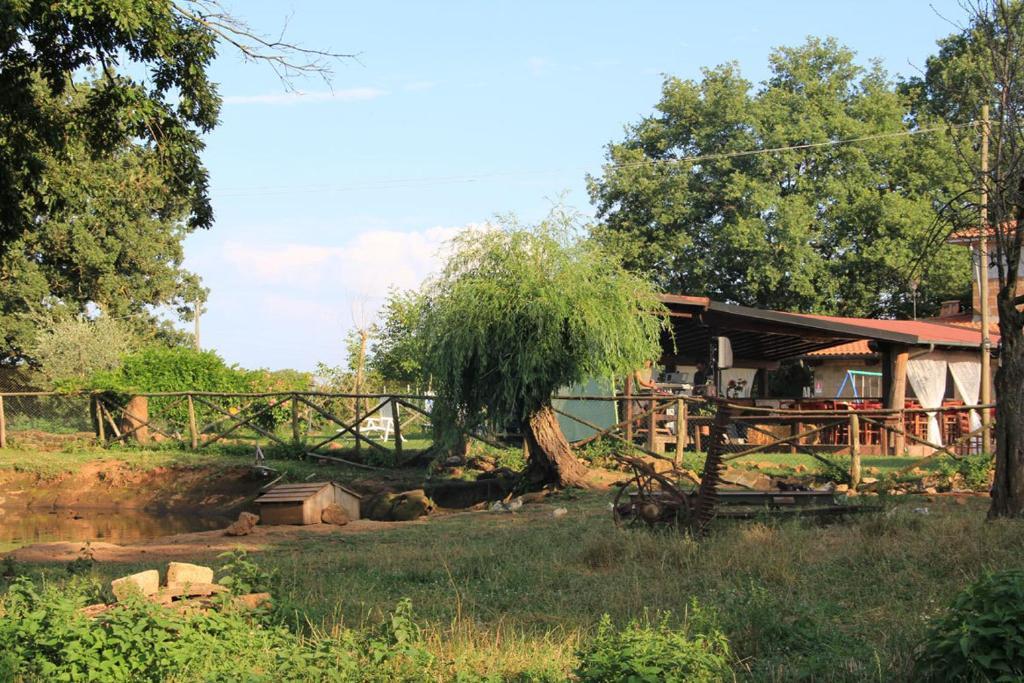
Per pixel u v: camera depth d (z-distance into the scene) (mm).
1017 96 11938
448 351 17578
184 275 44406
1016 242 11992
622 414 22688
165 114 14758
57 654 6473
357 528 15438
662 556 10367
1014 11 12078
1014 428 11867
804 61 44312
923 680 5910
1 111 14000
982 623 5738
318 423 29250
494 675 6262
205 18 14062
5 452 24359
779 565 9445
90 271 40562
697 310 23359
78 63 14242
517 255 17656
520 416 17969
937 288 40906
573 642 7156
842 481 16875
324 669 6285
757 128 41719
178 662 6387
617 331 17531
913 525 11461
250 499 20688
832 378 31359
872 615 7848
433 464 20062
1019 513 11797
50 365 36219
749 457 20344
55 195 15414
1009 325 11984
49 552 13336
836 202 41344
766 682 6199
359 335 34969
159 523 19016
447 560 11195
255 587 8758
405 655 6520
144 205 41500
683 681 5812
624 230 42688
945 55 43594
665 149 44125
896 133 39250
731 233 39562
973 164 12805
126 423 25547
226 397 24781
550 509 16047
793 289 39656
